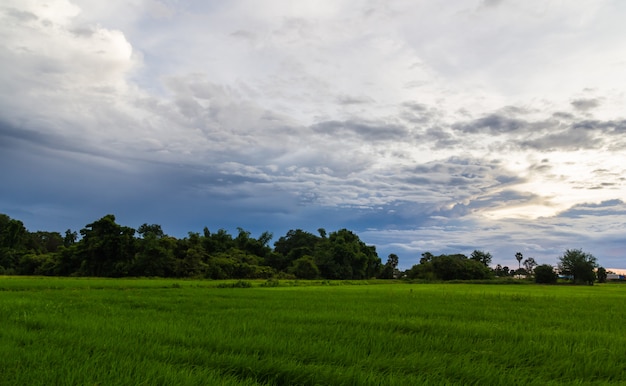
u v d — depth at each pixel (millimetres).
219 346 8789
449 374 7297
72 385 5906
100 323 11609
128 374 6383
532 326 13594
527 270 151750
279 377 6809
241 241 103688
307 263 91938
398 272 133875
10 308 15352
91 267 69000
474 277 95500
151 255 70062
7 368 6590
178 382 6145
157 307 18047
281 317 14297
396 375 6883
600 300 27562
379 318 14289
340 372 6738
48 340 8984
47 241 105750
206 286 41906
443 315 16484
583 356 8789
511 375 7195
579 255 90312
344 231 114000
